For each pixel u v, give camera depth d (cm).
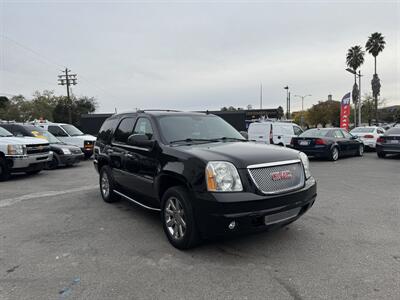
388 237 441
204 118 560
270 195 366
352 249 401
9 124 1285
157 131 480
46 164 1052
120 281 331
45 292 312
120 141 589
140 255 395
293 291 306
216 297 298
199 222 373
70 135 1552
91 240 449
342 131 1450
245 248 409
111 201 659
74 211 601
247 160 374
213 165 367
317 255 385
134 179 522
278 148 439
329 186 798
